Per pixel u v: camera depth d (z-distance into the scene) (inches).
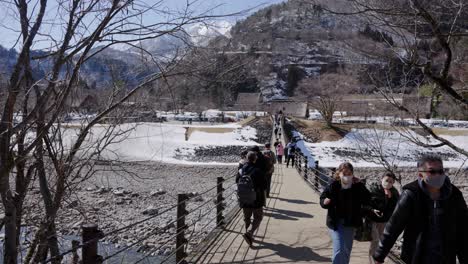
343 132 2015.3
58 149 213.2
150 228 674.8
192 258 308.0
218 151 1728.6
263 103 3193.9
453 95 216.8
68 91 177.2
